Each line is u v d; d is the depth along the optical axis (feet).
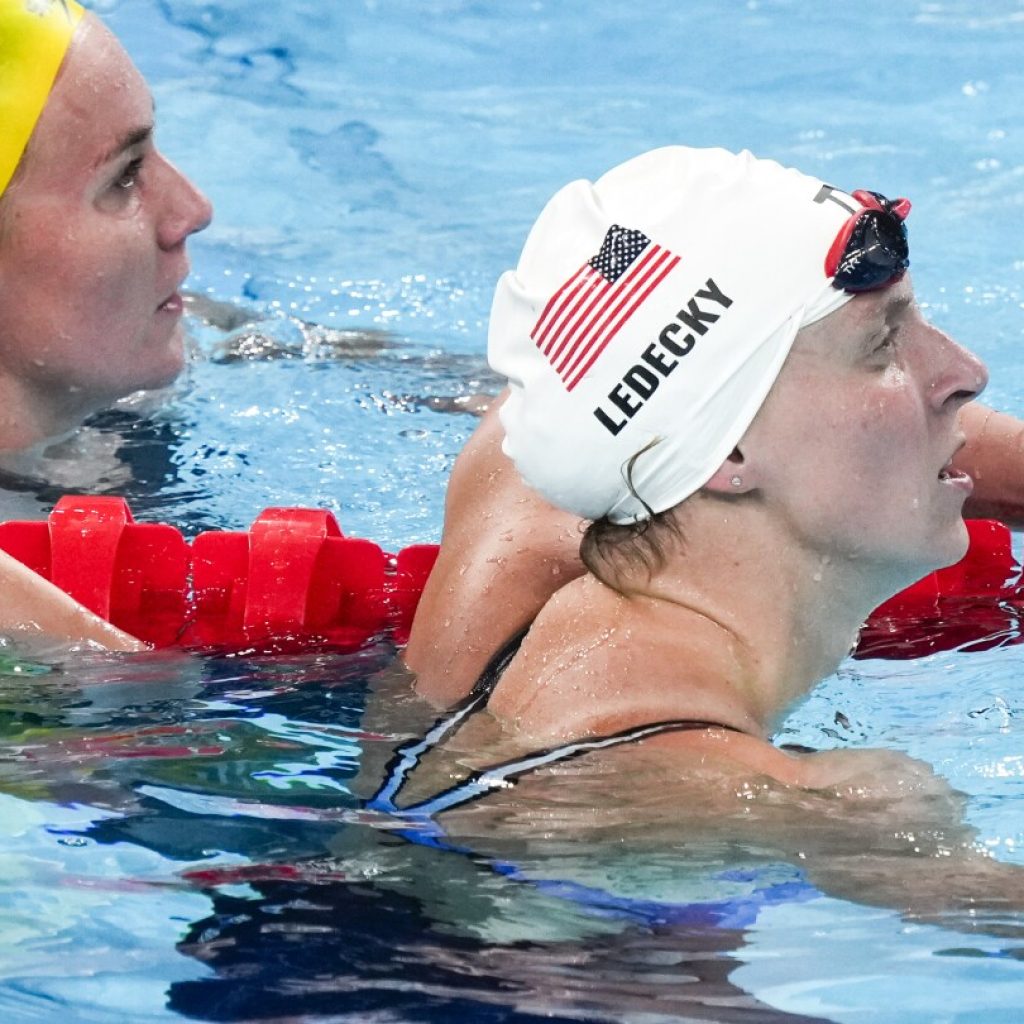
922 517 20.24
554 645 21.68
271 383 45.57
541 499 24.93
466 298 53.31
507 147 65.67
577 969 17.30
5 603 28.58
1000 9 76.95
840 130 64.18
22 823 21.01
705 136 64.44
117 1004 16.96
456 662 23.86
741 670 20.56
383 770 22.00
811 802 19.52
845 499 19.84
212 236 58.70
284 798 21.45
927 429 20.17
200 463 40.34
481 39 76.23
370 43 75.97
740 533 20.27
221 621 30.37
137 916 18.65
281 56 74.49
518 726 21.36
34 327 38.99
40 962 17.83
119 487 38.83
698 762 19.54
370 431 42.22
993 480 32.01
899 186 58.85
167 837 20.52
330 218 60.23
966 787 21.33
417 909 18.51
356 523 36.58
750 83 69.77
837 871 18.61
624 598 21.26
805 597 20.56
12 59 37.47
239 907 18.81
